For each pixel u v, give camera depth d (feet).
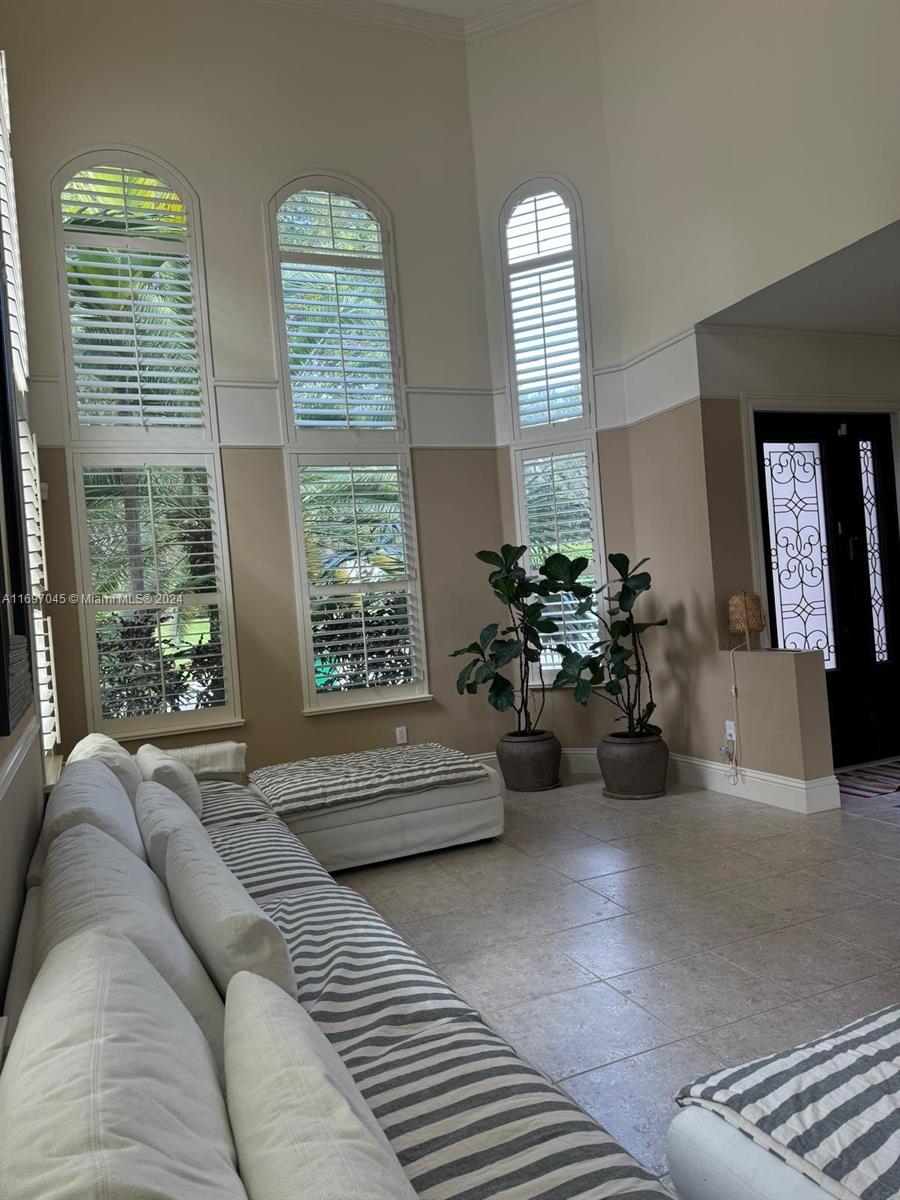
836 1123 4.42
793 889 11.94
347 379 19.45
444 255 20.49
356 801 14.02
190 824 7.43
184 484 17.90
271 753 18.43
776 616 18.21
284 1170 2.77
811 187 13.80
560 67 20.01
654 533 19.02
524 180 20.39
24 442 13.26
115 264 17.56
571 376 20.11
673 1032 8.41
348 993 6.59
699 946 10.32
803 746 15.66
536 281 20.31
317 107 19.48
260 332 18.74
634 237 18.75
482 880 13.29
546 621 18.71
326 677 18.97
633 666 19.80
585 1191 4.12
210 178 18.45
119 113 17.80
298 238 19.17
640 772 17.43
